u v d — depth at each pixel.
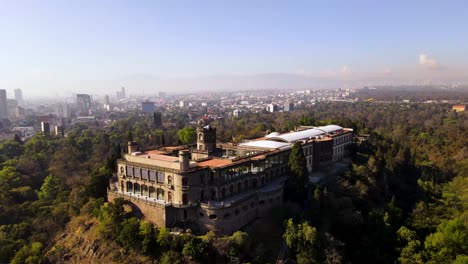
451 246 111.56
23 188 174.25
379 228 130.12
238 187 133.25
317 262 106.44
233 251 104.69
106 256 111.06
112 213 118.12
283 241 116.75
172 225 117.56
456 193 172.75
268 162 148.00
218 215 115.25
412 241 117.62
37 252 121.50
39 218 142.88
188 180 118.56
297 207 132.38
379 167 178.75
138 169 132.25
